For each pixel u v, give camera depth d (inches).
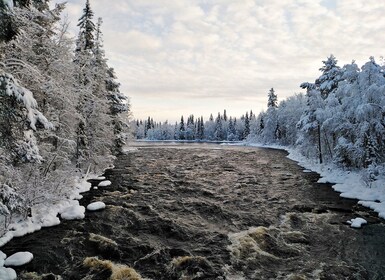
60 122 656.4
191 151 2101.4
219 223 509.7
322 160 1267.2
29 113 293.7
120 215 534.3
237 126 5452.8
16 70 408.2
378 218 544.4
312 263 370.3
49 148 580.7
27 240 412.2
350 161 957.2
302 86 1423.5
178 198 669.3
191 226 489.4
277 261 374.6
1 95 270.7
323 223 517.0
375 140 834.8
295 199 677.9
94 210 555.5
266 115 3240.7
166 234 453.7
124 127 1398.9
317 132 1270.9
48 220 474.9
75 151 852.6
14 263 341.7
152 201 637.9
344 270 352.8
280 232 472.7
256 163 1370.6
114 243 412.2
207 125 5915.4
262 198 685.9
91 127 923.4
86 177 854.5
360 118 858.1
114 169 1082.1
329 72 1338.6
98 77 1002.1
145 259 370.6
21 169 461.4
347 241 438.9
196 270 345.4
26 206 444.5
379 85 866.1
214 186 810.2
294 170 1136.8
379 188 700.0
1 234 405.4
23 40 442.0
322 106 1243.2
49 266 346.0
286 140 2785.4
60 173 613.3
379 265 365.7
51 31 623.8
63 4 634.2
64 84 637.9
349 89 981.2
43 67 577.0
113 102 1259.8
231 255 386.0
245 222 516.1
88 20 961.5
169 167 1175.0
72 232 446.6
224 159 1541.6
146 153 1857.8
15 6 362.9
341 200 669.9
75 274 331.6
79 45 956.0
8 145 316.8
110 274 333.1
